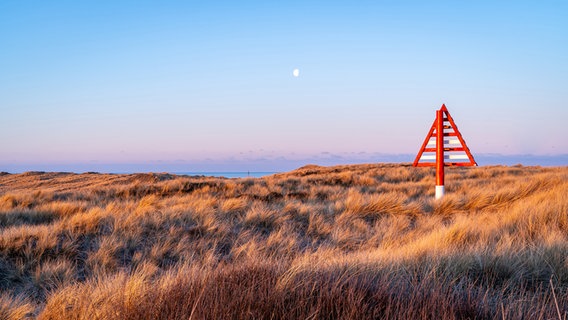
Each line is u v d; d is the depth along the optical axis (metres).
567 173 18.58
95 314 3.62
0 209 12.05
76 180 38.44
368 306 3.47
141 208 11.30
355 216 11.38
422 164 14.59
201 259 7.72
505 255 5.19
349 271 4.43
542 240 6.09
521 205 10.04
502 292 4.05
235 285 3.71
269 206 12.23
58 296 4.65
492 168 29.56
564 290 4.31
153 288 4.13
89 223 9.25
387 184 19.30
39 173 47.59
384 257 5.63
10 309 4.78
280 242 8.94
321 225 10.25
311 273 4.23
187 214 10.63
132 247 8.38
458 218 9.70
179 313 3.23
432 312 3.18
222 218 10.80
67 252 7.82
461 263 5.02
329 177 21.83
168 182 19.12
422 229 9.98
